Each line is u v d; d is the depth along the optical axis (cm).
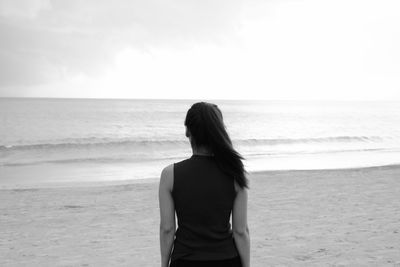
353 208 971
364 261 593
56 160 2338
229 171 233
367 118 8212
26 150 2780
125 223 875
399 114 10206
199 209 231
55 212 998
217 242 231
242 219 237
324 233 753
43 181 1633
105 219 915
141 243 721
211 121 234
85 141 3388
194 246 230
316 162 2181
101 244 717
